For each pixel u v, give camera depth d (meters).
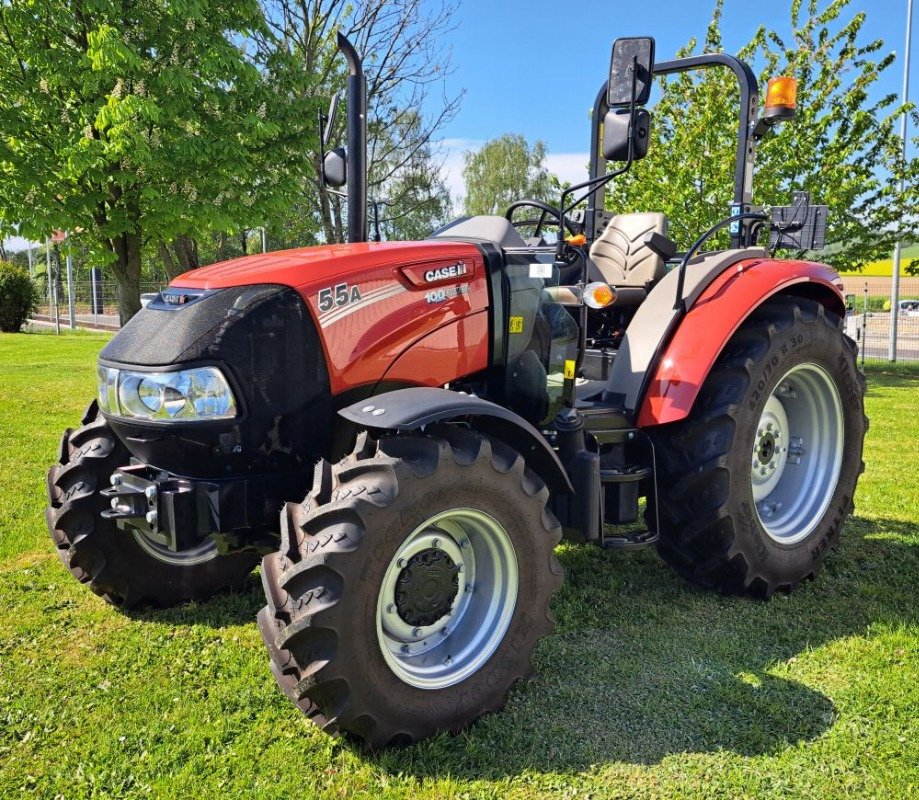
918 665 2.82
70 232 9.20
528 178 44.16
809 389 3.75
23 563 3.88
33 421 7.65
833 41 12.20
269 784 2.21
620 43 2.82
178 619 3.31
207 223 9.06
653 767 2.28
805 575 3.56
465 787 2.20
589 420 3.18
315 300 2.64
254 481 2.62
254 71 8.76
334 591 2.17
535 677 2.78
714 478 3.21
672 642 3.04
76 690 2.71
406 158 12.16
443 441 2.40
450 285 2.93
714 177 11.77
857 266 13.39
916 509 4.76
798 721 2.48
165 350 2.54
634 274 4.64
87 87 8.10
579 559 3.94
